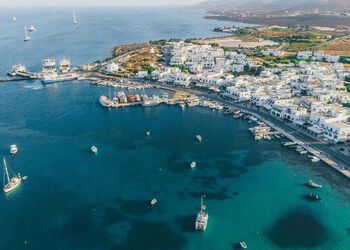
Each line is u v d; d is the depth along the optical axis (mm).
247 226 142625
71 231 139625
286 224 143750
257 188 168000
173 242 134125
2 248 130125
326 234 138625
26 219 145625
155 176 178125
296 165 187875
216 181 174000
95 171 182250
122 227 142125
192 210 152375
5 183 169875
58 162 190750
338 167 181750
